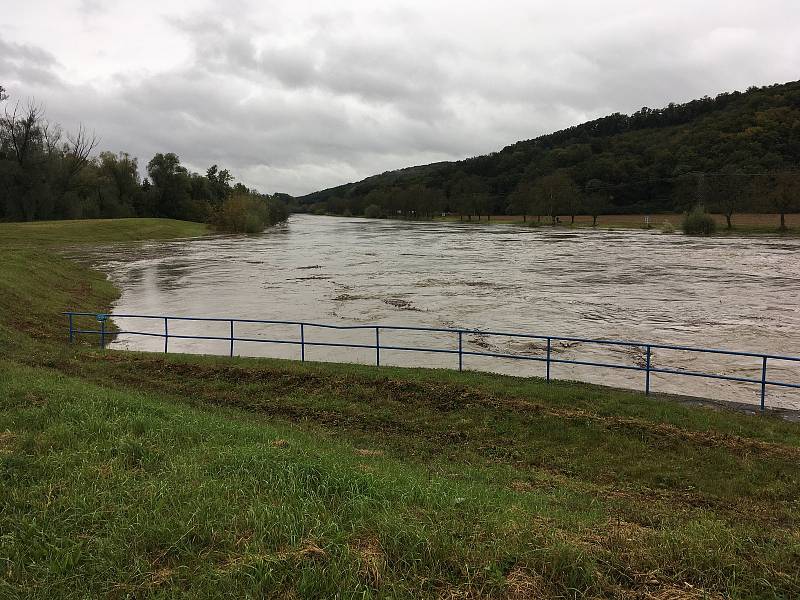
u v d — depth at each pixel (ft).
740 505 25.45
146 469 21.93
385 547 15.93
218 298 98.27
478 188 533.55
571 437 33.06
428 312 83.51
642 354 59.52
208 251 201.26
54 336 63.36
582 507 23.31
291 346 64.13
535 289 105.91
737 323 74.02
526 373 52.31
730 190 272.10
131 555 15.62
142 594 14.16
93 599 13.93
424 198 534.78
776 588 14.92
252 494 19.45
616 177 486.79
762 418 35.22
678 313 81.30
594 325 73.82
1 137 265.54
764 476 28.09
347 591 14.02
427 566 15.29
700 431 32.89
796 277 118.01
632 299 93.76
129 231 263.90
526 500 22.90
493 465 29.84
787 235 242.17
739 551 16.90
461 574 14.97
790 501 25.91
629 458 30.53
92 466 21.54
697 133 467.52
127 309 88.74
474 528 17.40
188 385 44.14
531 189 408.67
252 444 26.03
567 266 144.97
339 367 46.80
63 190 299.79
